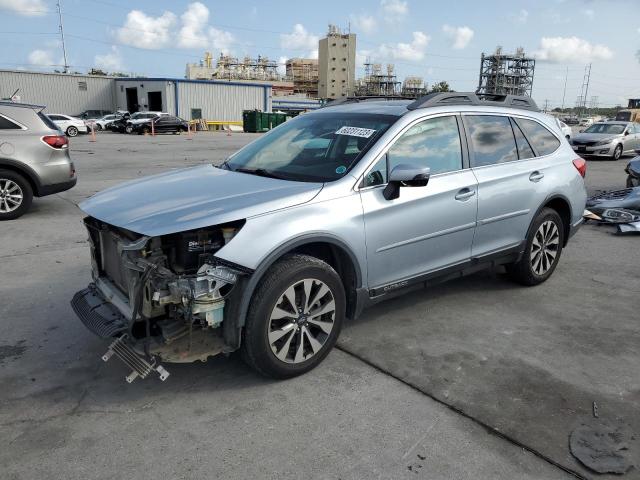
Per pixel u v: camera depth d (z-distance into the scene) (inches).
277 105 3432.6
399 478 104.5
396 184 148.1
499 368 148.0
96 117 1782.7
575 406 129.6
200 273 119.6
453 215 169.8
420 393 134.9
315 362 143.4
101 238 147.3
